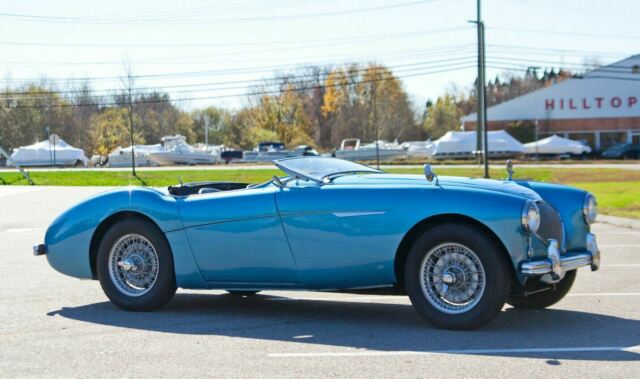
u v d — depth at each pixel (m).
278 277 6.37
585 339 5.61
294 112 93.81
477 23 45.19
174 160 61.84
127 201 6.88
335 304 7.30
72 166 63.91
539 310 6.86
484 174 36.97
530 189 6.47
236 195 6.54
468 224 5.79
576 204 6.60
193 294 7.96
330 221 6.11
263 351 5.37
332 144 95.44
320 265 6.18
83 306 7.21
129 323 6.41
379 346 5.46
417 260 5.91
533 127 67.62
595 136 67.00
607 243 12.41
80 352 5.40
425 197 5.87
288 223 6.25
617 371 4.72
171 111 92.56
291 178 6.47
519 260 5.66
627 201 21.05
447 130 107.44
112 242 6.95
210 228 6.54
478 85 50.28
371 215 5.98
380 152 60.47
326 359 5.11
